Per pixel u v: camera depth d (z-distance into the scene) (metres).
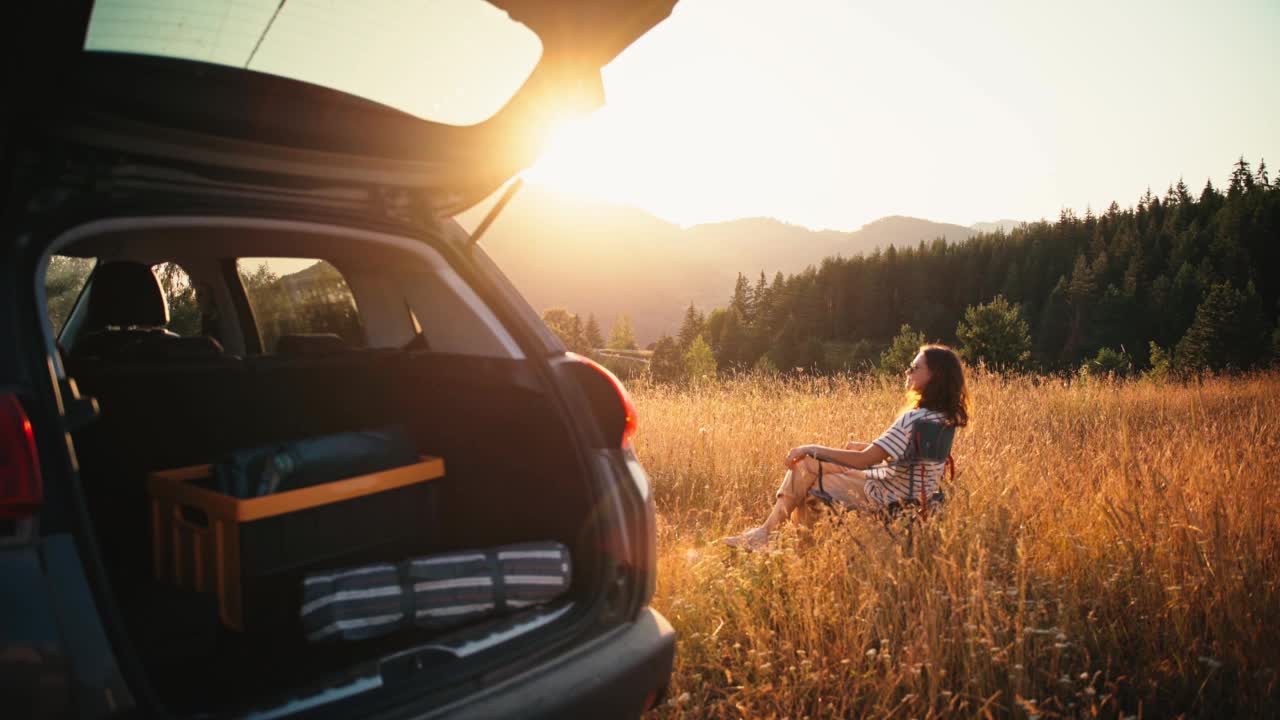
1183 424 7.08
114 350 3.01
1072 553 3.54
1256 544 3.45
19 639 1.13
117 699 1.21
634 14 1.81
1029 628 2.80
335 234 2.09
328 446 2.14
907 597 3.18
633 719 1.80
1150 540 3.56
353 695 1.46
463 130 2.05
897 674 2.72
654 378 11.03
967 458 5.07
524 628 1.76
